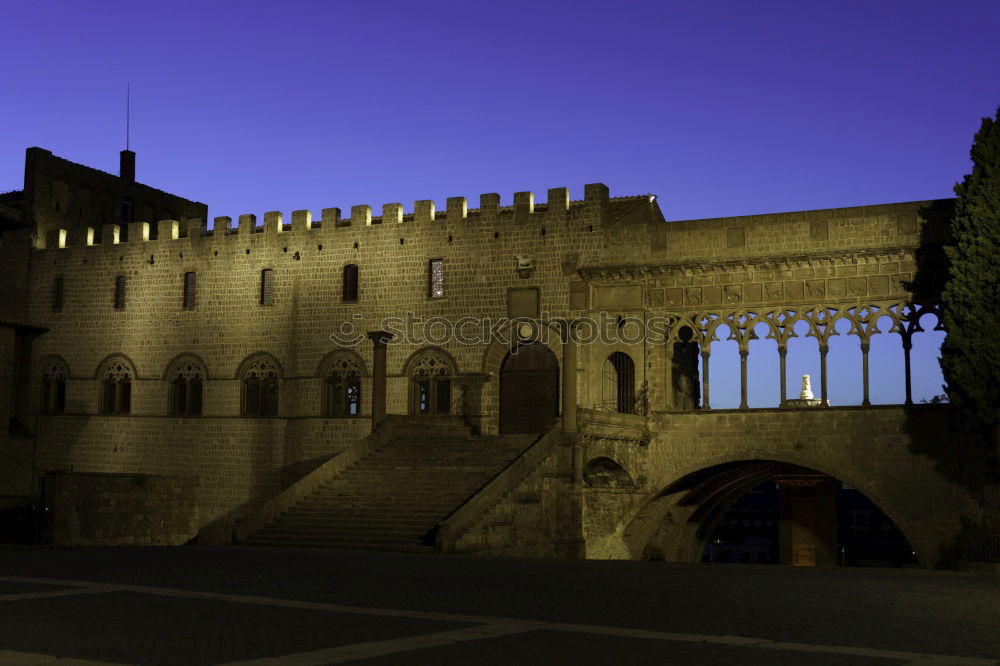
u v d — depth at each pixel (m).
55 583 21.67
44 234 65.00
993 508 42.31
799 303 46.84
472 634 15.32
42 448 62.31
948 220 44.56
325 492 42.28
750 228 48.06
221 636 14.94
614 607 18.67
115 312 61.91
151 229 71.62
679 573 25.92
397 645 14.28
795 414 46.34
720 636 15.48
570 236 51.25
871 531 109.12
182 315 60.06
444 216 54.81
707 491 57.53
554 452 42.41
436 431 50.00
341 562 28.20
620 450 47.25
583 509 46.81
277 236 58.19
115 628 15.56
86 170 67.31
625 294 49.91
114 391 61.56
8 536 40.06
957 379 40.50
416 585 22.11
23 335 64.06
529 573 25.27
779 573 26.39
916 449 44.16
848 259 46.03
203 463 58.22
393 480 42.50
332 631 15.48
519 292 51.97
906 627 16.56
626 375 50.78
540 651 14.01
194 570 25.12
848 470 45.22
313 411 56.03
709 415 47.81
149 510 44.00
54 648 13.86
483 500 36.69
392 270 55.06
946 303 41.44
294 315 57.19
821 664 13.37
